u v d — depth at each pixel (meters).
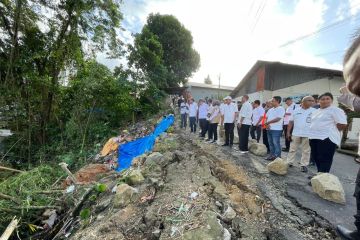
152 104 19.16
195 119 12.09
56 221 4.30
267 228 3.01
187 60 31.52
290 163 5.81
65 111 11.80
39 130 10.90
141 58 18.73
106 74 12.42
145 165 5.29
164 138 8.57
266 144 7.60
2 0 8.99
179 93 34.03
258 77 18.19
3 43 9.84
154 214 3.16
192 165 4.95
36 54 9.84
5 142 10.12
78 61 11.13
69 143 10.67
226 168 5.09
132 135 11.12
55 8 9.98
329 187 3.86
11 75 9.81
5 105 9.92
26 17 9.74
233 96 29.91
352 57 0.58
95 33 11.00
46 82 9.99
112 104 12.98
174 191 3.72
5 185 5.17
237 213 3.24
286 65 15.25
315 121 4.72
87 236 2.93
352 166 7.02
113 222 3.15
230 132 8.06
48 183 5.76
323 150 4.56
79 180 5.71
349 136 12.77
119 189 3.89
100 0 10.34
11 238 4.12
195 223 2.79
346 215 3.38
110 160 7.65
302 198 3.86
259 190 4.12
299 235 2.89
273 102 6.21
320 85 13.79
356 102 2.58
